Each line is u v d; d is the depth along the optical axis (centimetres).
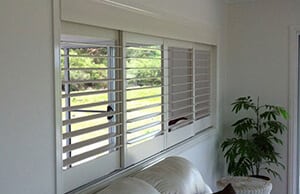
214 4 422
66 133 205
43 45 179
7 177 162
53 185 187
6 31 159
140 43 274
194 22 364
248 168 426
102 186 228
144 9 268
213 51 438
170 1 311
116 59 248
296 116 449
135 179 219
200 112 428
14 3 162
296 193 454
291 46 445
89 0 209
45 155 182
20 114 167
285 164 454
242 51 468
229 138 474
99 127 229
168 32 308
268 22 454
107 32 236
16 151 166
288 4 443
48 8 181
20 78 167
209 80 438
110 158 242
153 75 299
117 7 236
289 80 448
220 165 468
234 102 471
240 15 466
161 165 256
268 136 438
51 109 185
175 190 228
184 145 353
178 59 344
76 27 209
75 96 207
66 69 199
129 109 261
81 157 214
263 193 339
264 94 461
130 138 268
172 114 344
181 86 367
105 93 241
